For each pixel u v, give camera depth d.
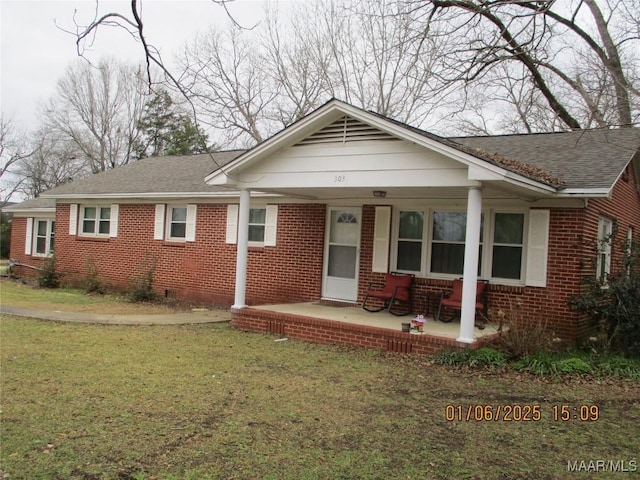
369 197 12.24
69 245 18.88
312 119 9.66
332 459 4.65
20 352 8.16
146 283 15.69
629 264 9.25
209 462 4.49
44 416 5.42
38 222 22.39
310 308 11.90
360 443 5.05
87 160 42.09
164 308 14.20
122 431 5.11
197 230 15.57
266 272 14.14
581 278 9.65
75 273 18.62
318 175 9.96
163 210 16.33
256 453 4.71
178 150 31.91
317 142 9.98
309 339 10.20
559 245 9.95
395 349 9.19
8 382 6.56
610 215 11.26
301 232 13.55
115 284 17.44
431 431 5.45
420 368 8.09
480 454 4.89
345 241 12.96
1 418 5.32
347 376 7.54
